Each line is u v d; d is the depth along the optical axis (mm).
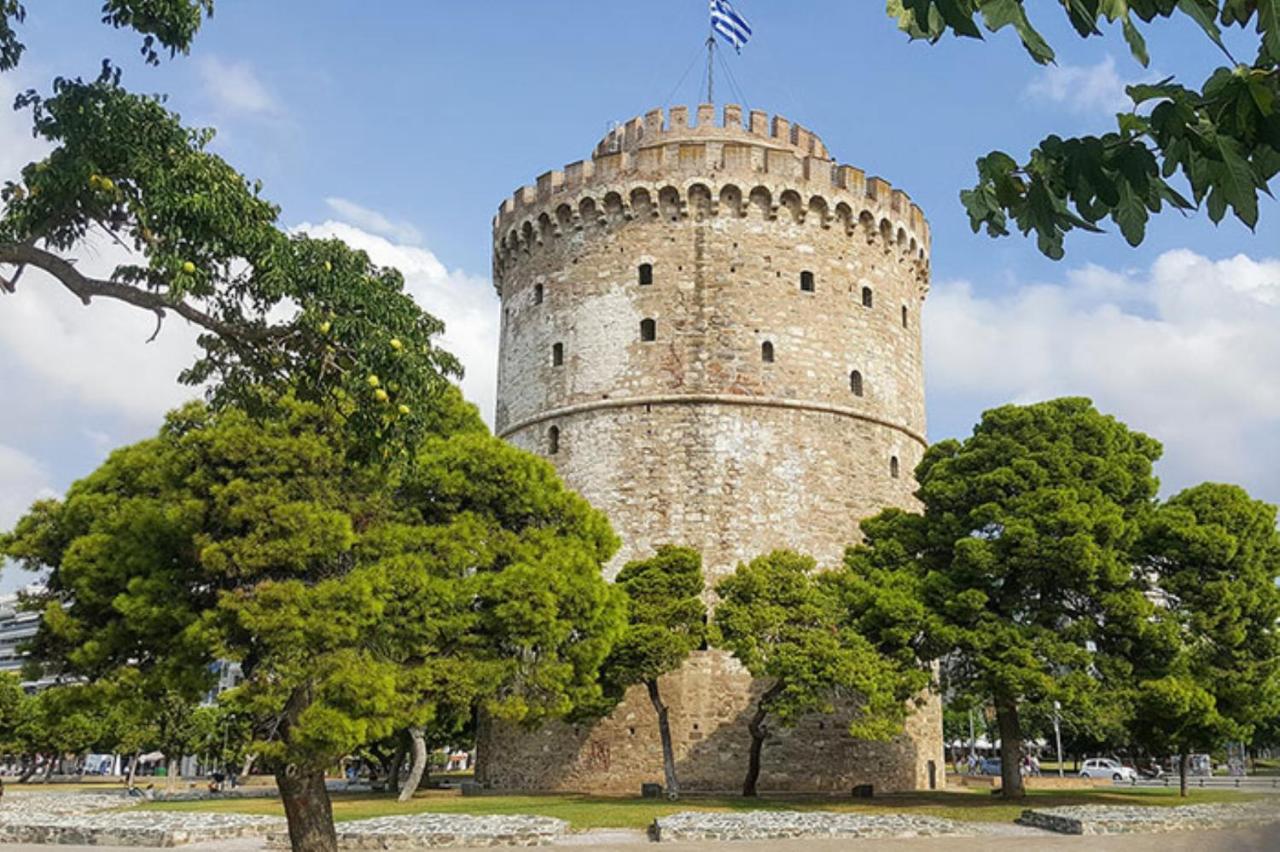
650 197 46500
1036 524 34031
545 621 27797
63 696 21906
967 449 38219
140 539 21594
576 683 31094
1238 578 35312
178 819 32750
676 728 41344
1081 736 75188
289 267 13781
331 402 16938
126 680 21516
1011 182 5332
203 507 21641
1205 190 4742
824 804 35344
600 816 32406
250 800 44438
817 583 37094
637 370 45406
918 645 35438
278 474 22328
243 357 15180
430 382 14570
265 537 21562
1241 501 36812
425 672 25453
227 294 14453
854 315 47281
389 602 24016
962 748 102875
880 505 46094
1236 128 4359
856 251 48031
